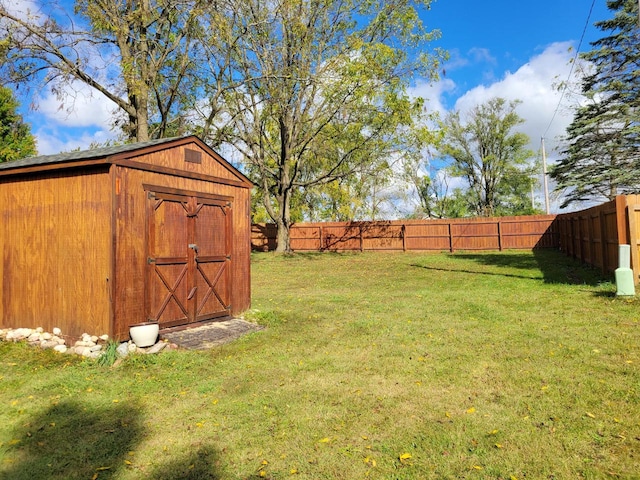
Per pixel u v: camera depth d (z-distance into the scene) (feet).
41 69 43.86
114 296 17.72
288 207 76.59
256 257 71.26
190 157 22.12
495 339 17.83
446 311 24.18
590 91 59.88
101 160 17.72
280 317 24.67
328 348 18.15
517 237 75.56
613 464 8.52
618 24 59.93
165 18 48.14
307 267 56.90
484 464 8.82
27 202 20.75
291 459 9.39
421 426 10.62
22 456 9.83
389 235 82.79
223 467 9.18
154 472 9.08
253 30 60.18
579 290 27.81
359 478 8.57
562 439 9.58
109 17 44.52
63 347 18.04
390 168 69.56
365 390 13.19
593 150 61.93
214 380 14.56
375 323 22.18
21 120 84.94
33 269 20.42
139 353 17.21
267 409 12.07
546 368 14.01
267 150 78.38
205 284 22.88
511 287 31.91
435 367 14.90
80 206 18.95
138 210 19.08
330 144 73.46
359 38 61.05
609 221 32.22
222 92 56.49
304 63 63.05
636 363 13.85
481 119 119.85
